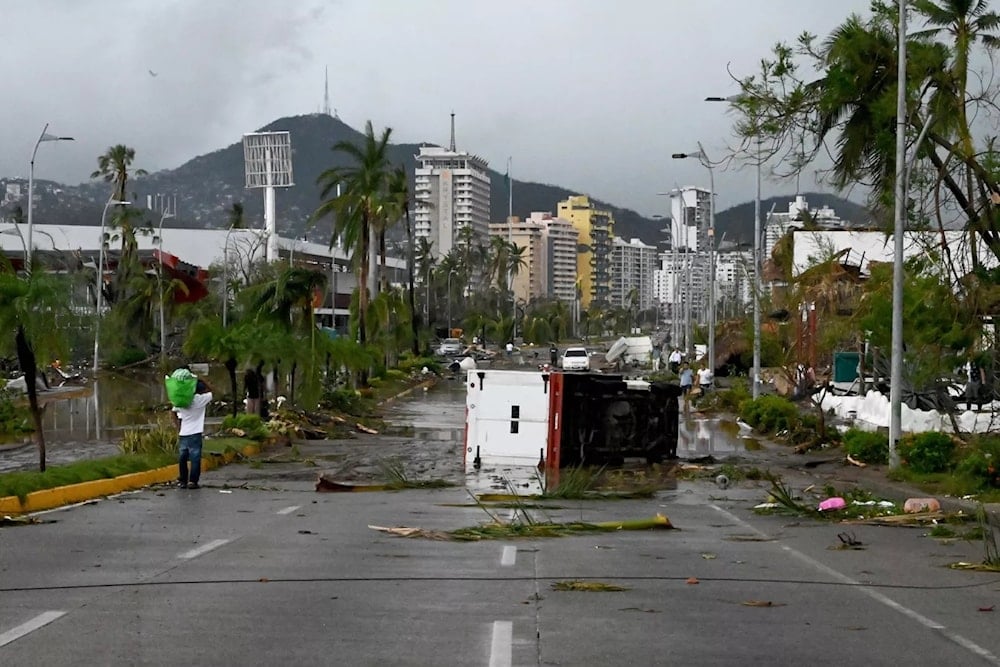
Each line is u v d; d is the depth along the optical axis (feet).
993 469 66.59
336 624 29.78
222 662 25.62
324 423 120.06
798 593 35.45
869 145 83.46
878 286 95.71
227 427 101.09
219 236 397.60
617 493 68.90
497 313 531.09
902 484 73.31
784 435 113.70
